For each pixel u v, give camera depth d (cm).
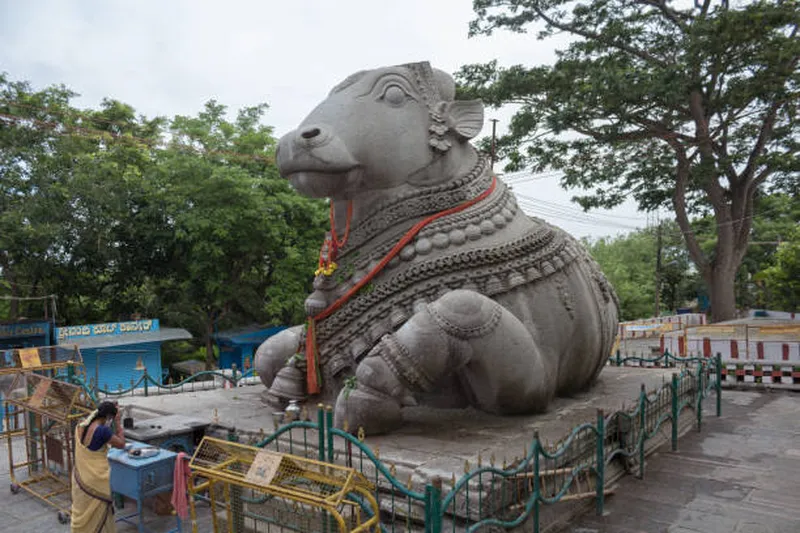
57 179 1600
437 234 576
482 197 614
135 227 1780
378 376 508
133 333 1733
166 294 2072
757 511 488
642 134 1844
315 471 341
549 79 1731
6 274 1697
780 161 1828
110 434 436
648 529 457
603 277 707
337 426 523
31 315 1855
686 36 1666
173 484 471
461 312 505
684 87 1584
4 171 1506
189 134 1722
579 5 1848
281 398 621
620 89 1573
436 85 633
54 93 1623
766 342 1140
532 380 541
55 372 806
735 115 1808
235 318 2133
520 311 568
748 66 1688
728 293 2022
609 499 520
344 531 296
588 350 632
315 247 1873
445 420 573
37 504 557
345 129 579
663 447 680
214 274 1827
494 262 567
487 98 1805
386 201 603
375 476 426
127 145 1748
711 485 552
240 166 1805
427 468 430
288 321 2048
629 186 2167
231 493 391
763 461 625
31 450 638
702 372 771
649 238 4247
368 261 590
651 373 871
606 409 610
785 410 885
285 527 382
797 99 1698
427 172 609
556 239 624
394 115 597
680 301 3834
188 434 566
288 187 1858
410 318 542
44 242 1539
